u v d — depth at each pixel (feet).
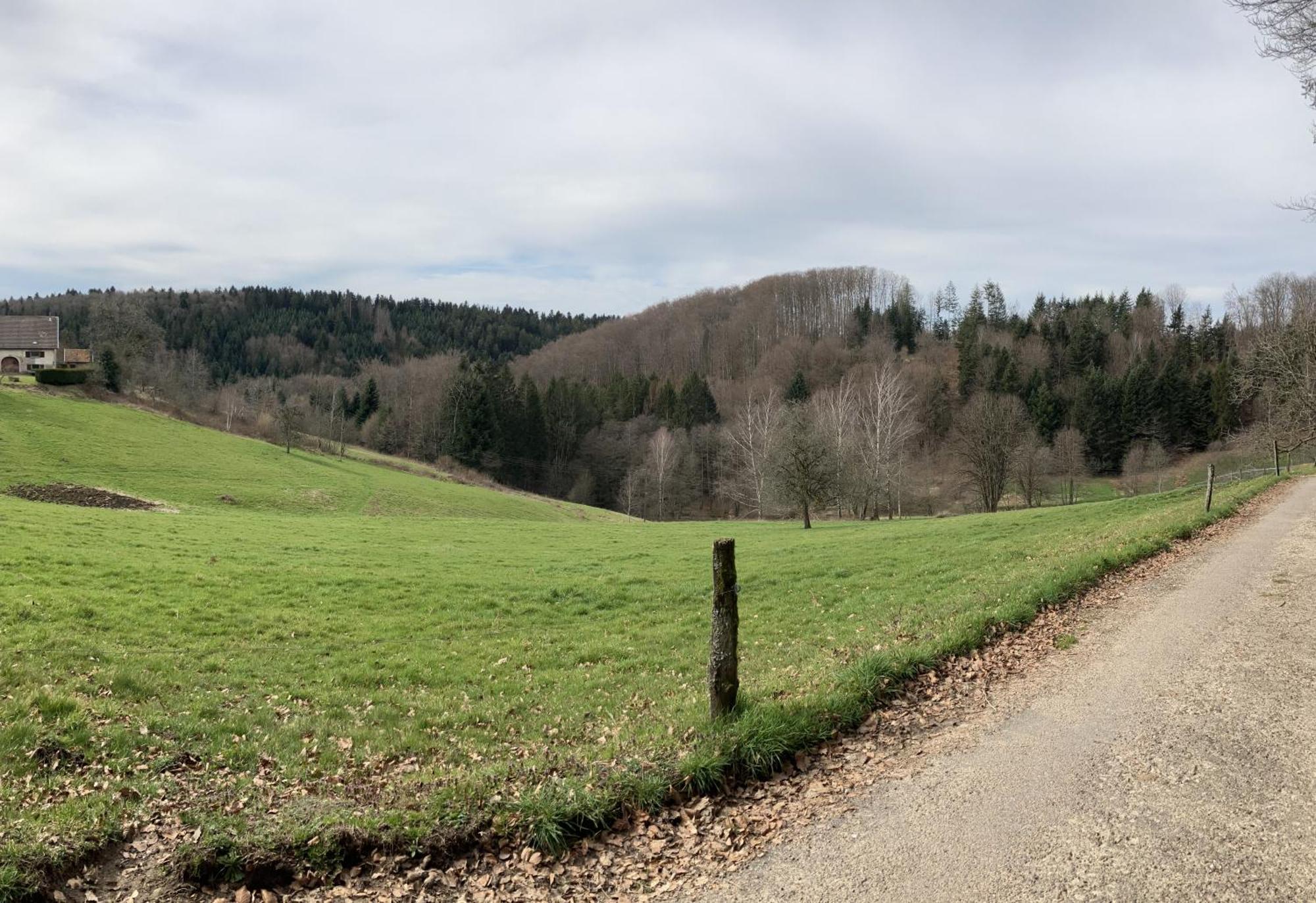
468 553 101.19
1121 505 133.69
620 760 27.02
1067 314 483.92
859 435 224.33
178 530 100.42
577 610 65.67
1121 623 44.68
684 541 125.18
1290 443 119.24
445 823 23.15
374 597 67.46
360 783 29.22
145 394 290.76
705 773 25.86
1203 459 317.01
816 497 164.86
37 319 348.79
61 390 249.34
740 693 33.12
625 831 23.94
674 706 36.01
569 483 363.76
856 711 31.14
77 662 40.96
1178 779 24.62
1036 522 118.42
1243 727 28.50
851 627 51.70
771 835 23.20
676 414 382.63
